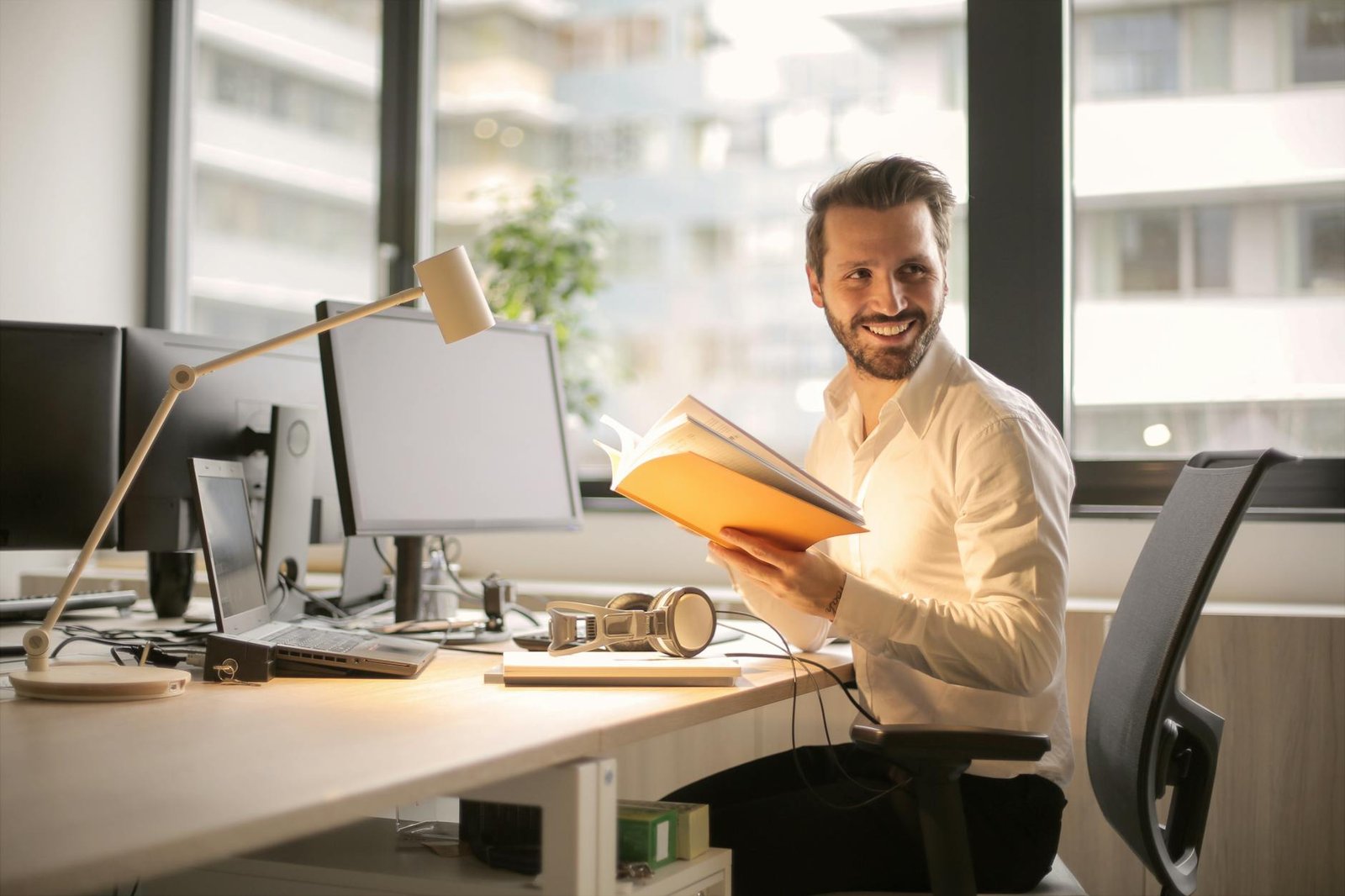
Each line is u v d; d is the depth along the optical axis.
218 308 3.39
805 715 2.30
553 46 7.23
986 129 2.52
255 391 2.14
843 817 1.48
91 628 1.96
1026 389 2.49
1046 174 2.48
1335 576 2.24
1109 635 1.57
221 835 0.74
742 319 9.45
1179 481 1.54
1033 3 2.49
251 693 1.31
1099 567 2.38
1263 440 2.43
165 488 1.99
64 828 0.73
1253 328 2.46
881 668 1.62
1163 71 2.53
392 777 0.87
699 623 1.53
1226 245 2.49
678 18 8.60
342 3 3.23
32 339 1.97
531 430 2.08
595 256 3.23
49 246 3.06
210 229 3.40
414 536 2.01
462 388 1.97
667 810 1.28
